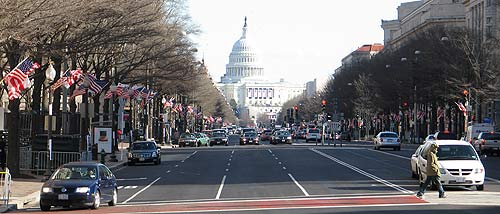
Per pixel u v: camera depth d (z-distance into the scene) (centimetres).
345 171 4184
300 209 2275
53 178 2448
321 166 4706
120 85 5588
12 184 3275
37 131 4194
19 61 3531
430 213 2109
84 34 3847
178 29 5956
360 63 13100
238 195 2838
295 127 17312
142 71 6738
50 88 3884
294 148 8050
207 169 4612
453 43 8019
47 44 3462
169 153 7100
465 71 7844
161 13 4891
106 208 2447
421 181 2986
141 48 5603
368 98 11531
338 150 7381
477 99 7831
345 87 13062
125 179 3891
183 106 11475
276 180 3591
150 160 5141
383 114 12062
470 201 2475
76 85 5209
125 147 7825
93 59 5272
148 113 8969
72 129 5125
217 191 3041
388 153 6644
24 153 3938
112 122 5497
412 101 9769
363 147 8394
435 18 13850
